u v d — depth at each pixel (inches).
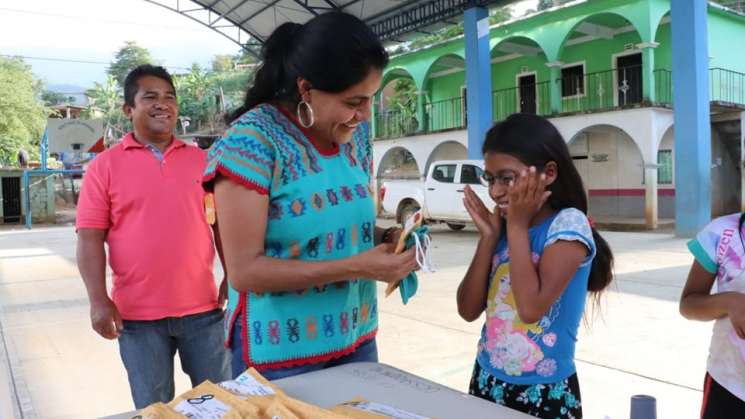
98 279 87.0
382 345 179.3
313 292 60.8
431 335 188.4
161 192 89.4
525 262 60.2
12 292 293.1
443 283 274.1
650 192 500.4
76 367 169.5
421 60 701.3
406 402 47.0
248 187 56.0
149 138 92.0
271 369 60.1
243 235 56.1
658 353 160.4
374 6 601.0
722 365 64.2
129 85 91.4
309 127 59.8
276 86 60.2
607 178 637.3
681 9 396.8
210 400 44.9
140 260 88.0
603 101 619.2
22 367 169.2
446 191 484.1
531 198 59.9
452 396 48.6
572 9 559.8
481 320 203.9
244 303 61.3
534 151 61.7
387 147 706.8
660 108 502.3
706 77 402.6
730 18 604.7
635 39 590.9
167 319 89.6
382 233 71.1
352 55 53.8
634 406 46.0
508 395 64.2
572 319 63.6
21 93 1326.3
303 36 56.0
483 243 67.9
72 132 908.0
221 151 57.2
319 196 59.9
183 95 1796.3
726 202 613.6
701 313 64.2
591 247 61.4
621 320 194.4
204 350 92.7
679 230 411.5
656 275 271.3
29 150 1298.0
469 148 516.4
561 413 62.8
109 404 142.8
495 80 718.5
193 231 90.9
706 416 66.1
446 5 545.3
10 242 572.1
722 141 609.6
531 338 63.6
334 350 62.0
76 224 89.8
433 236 488.1
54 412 137.9
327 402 47.3
